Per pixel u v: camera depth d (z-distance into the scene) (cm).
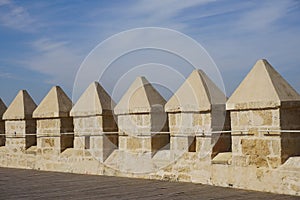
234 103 1005
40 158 1495
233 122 1020
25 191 1046
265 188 957
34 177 1298
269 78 972
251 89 989
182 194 962
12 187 1111
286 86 970
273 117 941
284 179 921
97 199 927
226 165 1041
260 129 965
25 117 1548
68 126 1453
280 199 864
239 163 1010
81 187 1089
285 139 934
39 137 1500
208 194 952
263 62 1009
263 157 961
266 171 954
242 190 986
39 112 1473
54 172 1413
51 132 1462
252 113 980
